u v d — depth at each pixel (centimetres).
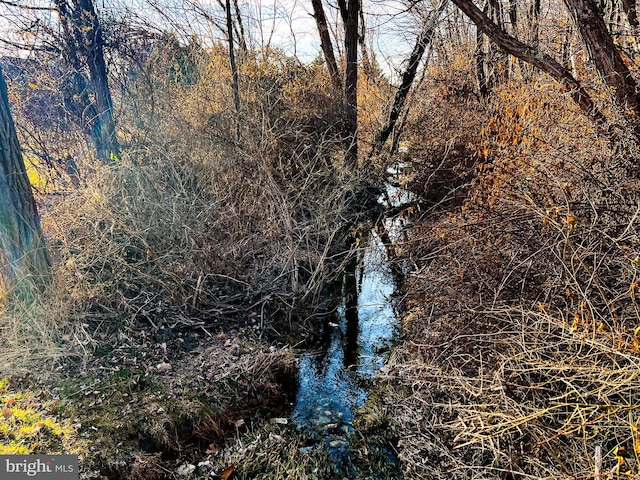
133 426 312
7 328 361
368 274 602
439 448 301
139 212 510
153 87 680
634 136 325
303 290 522
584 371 244
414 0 693
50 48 590
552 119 425
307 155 736
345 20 861
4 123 360
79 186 516
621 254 290
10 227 365
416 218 667
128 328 409
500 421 271
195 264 495
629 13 457
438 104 830
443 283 397
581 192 332
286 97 802
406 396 359
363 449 315
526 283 330
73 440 290
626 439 217
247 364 395
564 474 229
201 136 638
